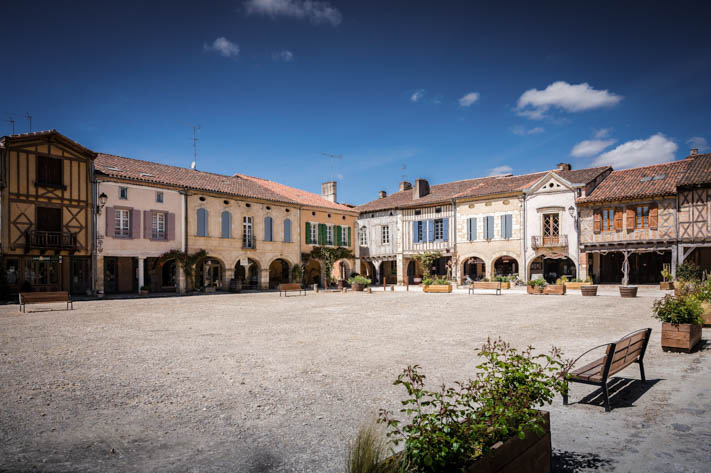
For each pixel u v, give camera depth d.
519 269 28.34
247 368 6.18
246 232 27.41
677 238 23.06
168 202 23.95
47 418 4.28
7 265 19.66
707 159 24.70
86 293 21.89
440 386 5.24
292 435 3.83
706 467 3.17
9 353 7.25
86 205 21.11
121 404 4.68
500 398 2.81
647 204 24.08
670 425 3.98
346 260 33.69
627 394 4.92
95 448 3.60
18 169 19.30
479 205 30.19
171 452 3.52
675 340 6.82
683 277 21.61
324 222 32.38
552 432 3.90
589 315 12.01
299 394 4.98
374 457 2.42
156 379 5.63
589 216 25.97
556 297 18.02
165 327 10.27
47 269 20.94
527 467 2.67
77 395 4.99
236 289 25.11
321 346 7.80
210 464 3.30
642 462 3.27
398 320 11.45
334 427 4.00
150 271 24.62
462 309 14.14
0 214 18.70
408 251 33.91
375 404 4.62
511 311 13.35
